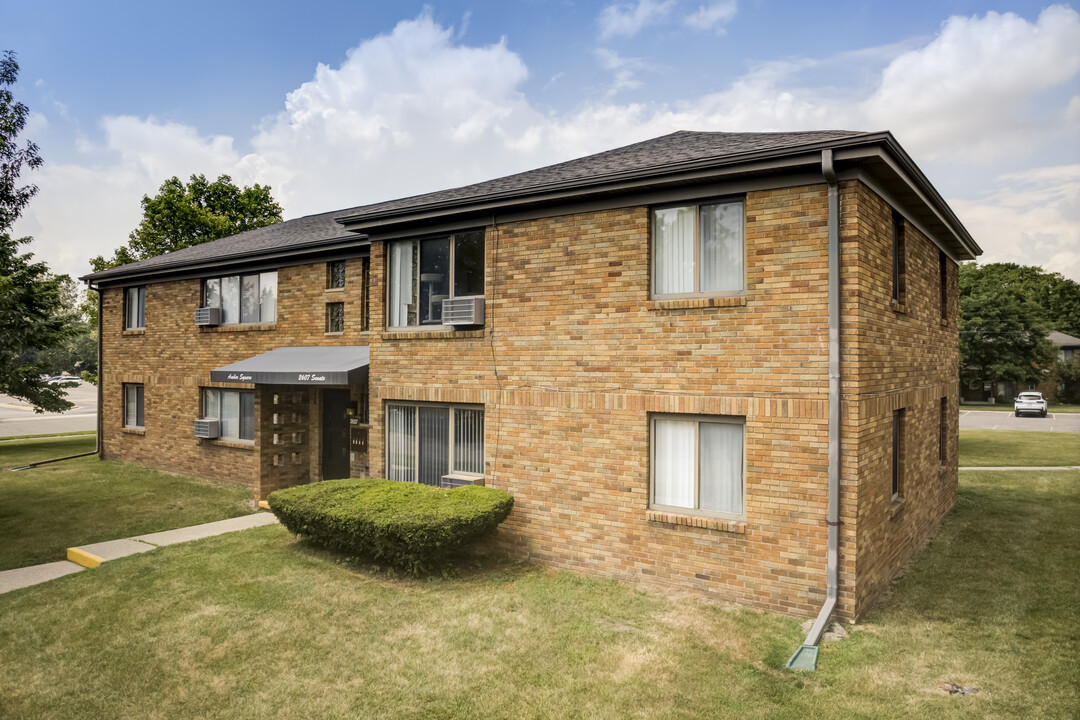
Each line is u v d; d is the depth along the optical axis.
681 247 9.34
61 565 10.85
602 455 9.77
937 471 12.85
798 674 6.75
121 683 6.82
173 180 40.12
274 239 18.02
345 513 9.95
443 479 11.36
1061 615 8.20
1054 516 13.63
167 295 19.39
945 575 9.74
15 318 15.44
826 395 8.08
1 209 16.83
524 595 9.02
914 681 6.57
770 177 8.43
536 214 10.41
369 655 7.34
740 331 8.67
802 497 8.23
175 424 19.08
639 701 6.30
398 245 12.48
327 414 15.92
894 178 8.59
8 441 29.23
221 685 6.75
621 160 10.66
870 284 8.41
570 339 10.09
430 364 11.73
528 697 6.43
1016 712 5.97
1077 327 66.75
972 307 54.84
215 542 11.58
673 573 9.16
